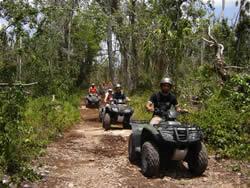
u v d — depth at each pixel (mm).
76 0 26484
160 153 8031
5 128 8094
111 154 9930
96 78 60188
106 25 26766
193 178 7816
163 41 17297
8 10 17703
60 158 9359
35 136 10797
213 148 9883
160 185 7309
